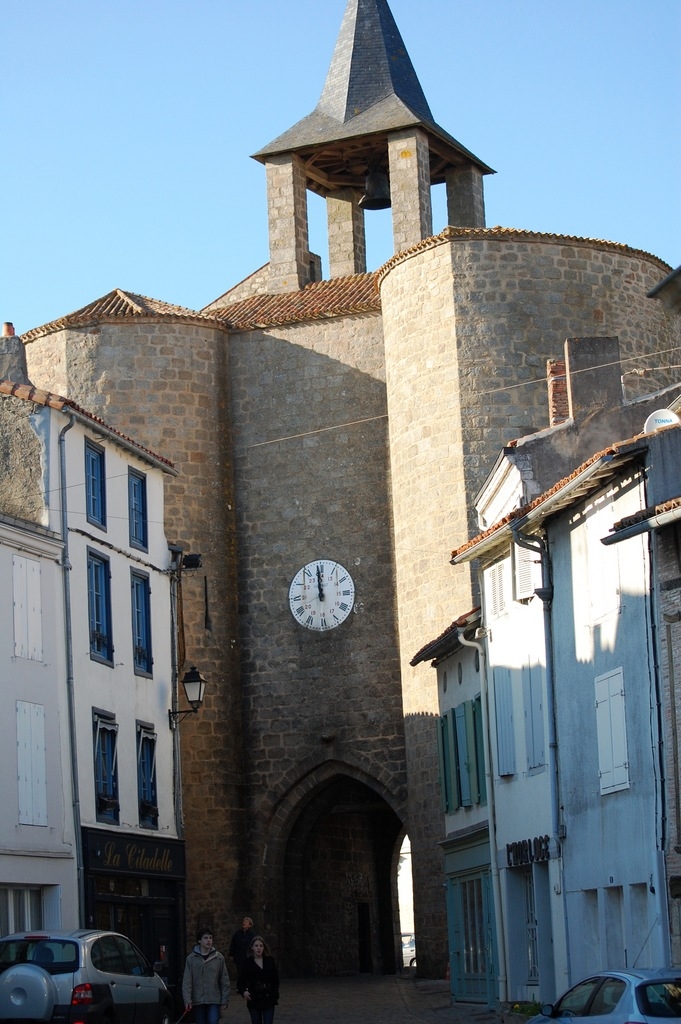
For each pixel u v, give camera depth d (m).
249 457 47.25
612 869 24.56
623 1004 16.12
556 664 27.34
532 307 43.22
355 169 53.06
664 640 22.45
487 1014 30.45
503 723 30.75
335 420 46.72
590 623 25.64
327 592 46.06
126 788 33.97
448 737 36.12
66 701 31.22
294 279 49.50
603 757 24.95
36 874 29.33
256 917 45.28
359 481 46.31
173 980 35.66
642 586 23.33
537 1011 26.64
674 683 22.20
